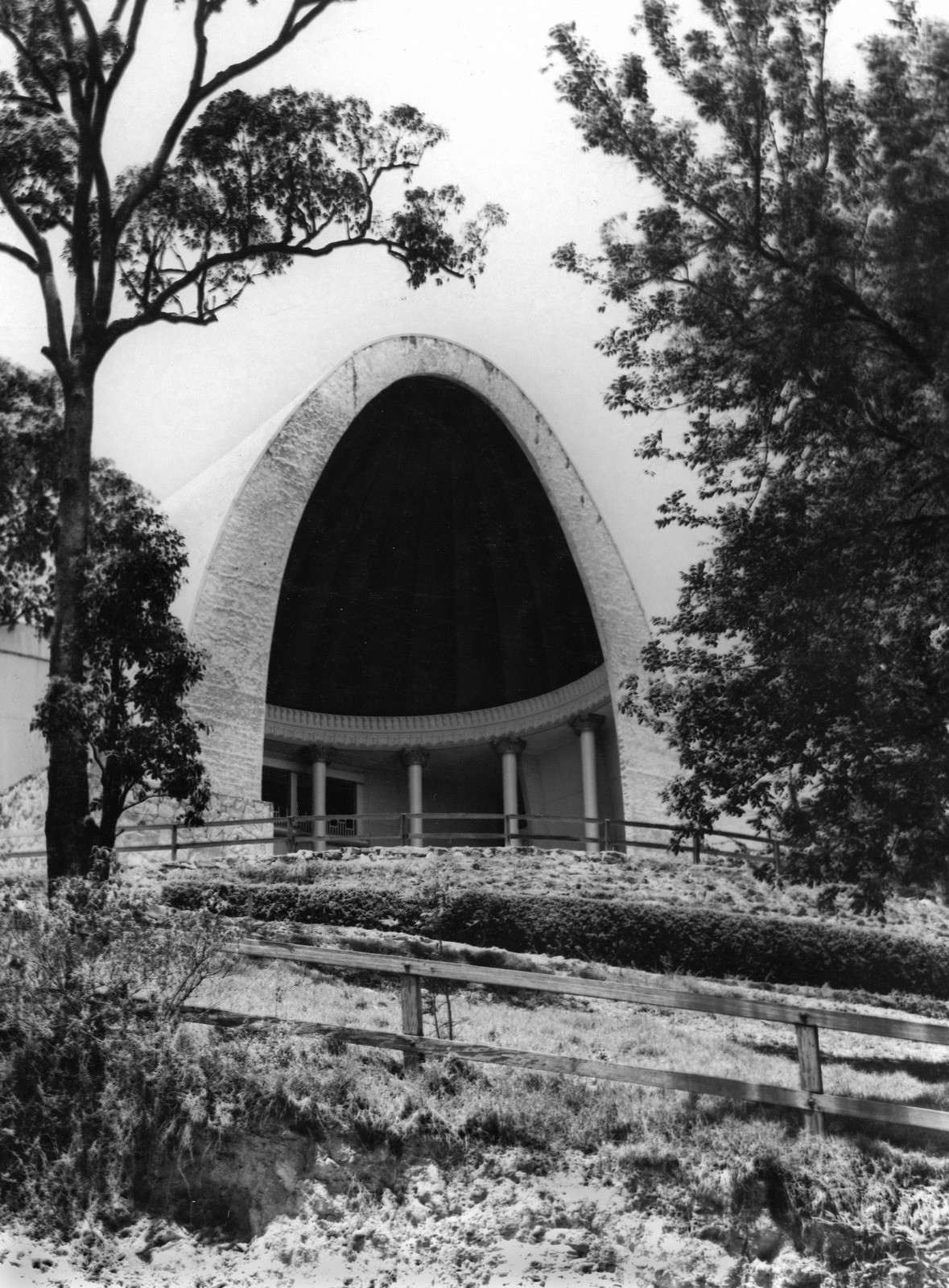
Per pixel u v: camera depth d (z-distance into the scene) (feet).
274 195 53.72
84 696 44.75
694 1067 40.24
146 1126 30.53
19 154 51.83
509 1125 32.14
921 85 44.42
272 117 52.90
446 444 100.94
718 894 68.18
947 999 59.77
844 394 44.14
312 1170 30.48
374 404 97.19
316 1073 32.17
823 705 42.88
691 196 46.42
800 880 44.45
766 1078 39.52
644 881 68.69
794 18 46.09
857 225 44.83
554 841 107.14
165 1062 31.37
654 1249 29.55
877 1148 32.19
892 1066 44.75
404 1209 30.12
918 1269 29.63
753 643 44.73
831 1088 39.42
